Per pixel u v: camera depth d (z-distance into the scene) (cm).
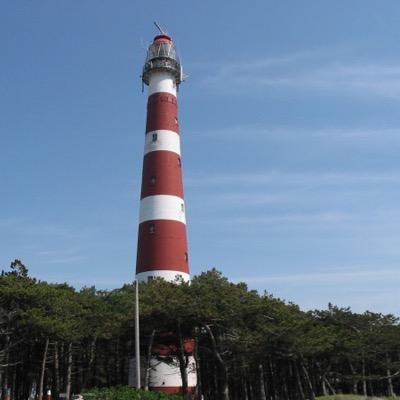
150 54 6144
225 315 4141
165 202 5456
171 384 4978
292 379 6391
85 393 2894
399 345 6112
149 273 5247
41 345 5059
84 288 5619
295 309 5050
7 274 4212
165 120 5816
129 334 4672
